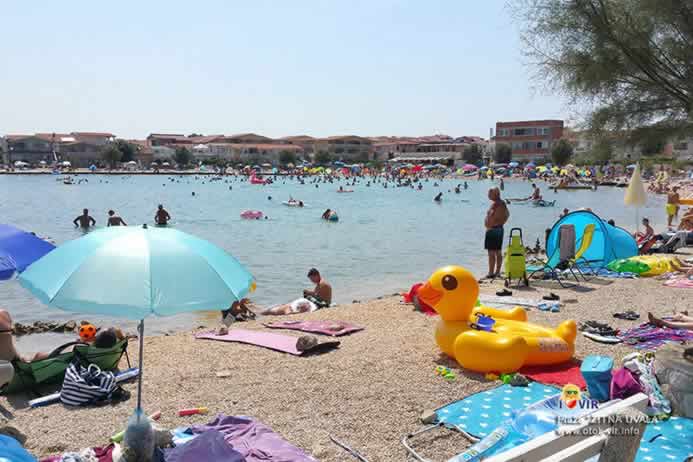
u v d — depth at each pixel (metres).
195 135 185.12
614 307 10.63
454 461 4.66
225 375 7.10
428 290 7.63
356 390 6.56
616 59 8.54
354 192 62.47
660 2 7.79
